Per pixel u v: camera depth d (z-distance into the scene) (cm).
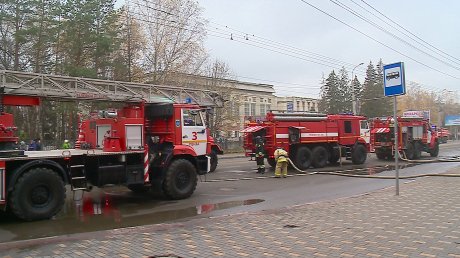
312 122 2094
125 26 3484
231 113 4741
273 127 1959
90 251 583
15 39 2784
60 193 923
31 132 3212
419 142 2728
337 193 1219
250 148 2048
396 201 937
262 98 9200
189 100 1488
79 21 2927
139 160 1138
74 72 2791
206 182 1566
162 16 3622
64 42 3000
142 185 1236
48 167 929
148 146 1182
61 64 3055
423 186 1180
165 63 3672
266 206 1019
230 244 605
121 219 898
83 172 1005
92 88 1248
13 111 3134
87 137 1259
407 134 2619
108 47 3027
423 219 739
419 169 1945
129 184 1124
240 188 1388
